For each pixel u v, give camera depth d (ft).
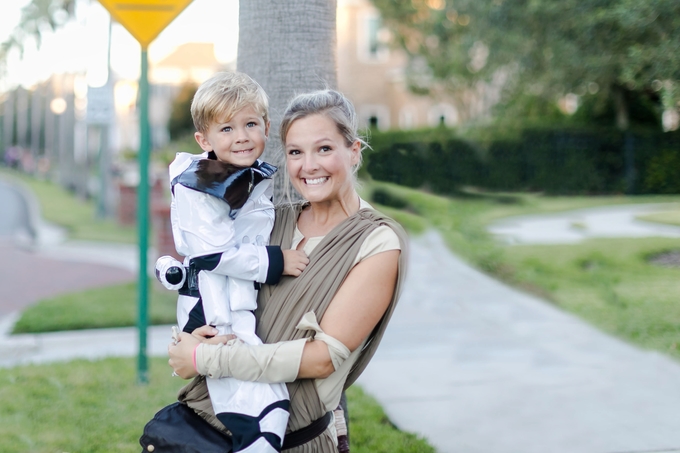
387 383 17.52
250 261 6.78
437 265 32.27
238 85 7.32
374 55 93.20
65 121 107.14
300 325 6.60
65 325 24.21
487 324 23.07
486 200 54.65
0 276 35.37
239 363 6.51
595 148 63.21
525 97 62.49
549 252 33.06
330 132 6.89
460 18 63.05
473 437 14.02
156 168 80.69
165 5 16.20
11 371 18.44
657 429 14.19
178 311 7.24
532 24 49.29
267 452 6.48
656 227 40.78
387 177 35.12
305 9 10.97
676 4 34.12
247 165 7.29
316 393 6.89
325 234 7.19
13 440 13.55
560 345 20.36
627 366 18.24
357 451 13.02
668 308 22.50
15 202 86.43
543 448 13.42
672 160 63.21
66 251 45.57
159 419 7.07
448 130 60.23
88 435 13.89
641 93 61.21
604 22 42.04
